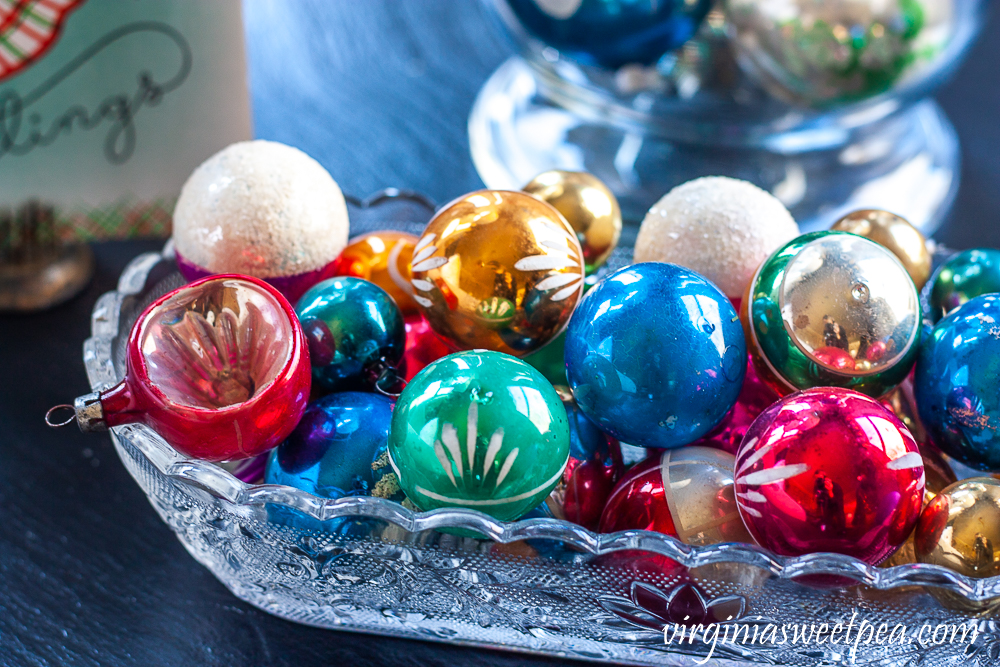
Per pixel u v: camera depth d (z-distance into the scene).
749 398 0.46
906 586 0.40
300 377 0.42
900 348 0.43
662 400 0.42
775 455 0.40
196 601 0.46
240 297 0.42
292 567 0.44
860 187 0.62
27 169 0.54
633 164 0.62
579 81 0.65
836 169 0.63
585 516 0.44
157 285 0.49
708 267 0.46
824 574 0.40
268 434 0.42
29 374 0.53
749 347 0.44
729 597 0.41
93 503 0.49
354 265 0.48
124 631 0.46
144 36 0.54
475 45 0.74
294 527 0.42
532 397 0.41
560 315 0.44
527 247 0.43
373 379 0.45
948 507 0.42
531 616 0.43
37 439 0.51
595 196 0.48
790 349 0.43
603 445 0.44
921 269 0.47
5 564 0.47
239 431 0.41
